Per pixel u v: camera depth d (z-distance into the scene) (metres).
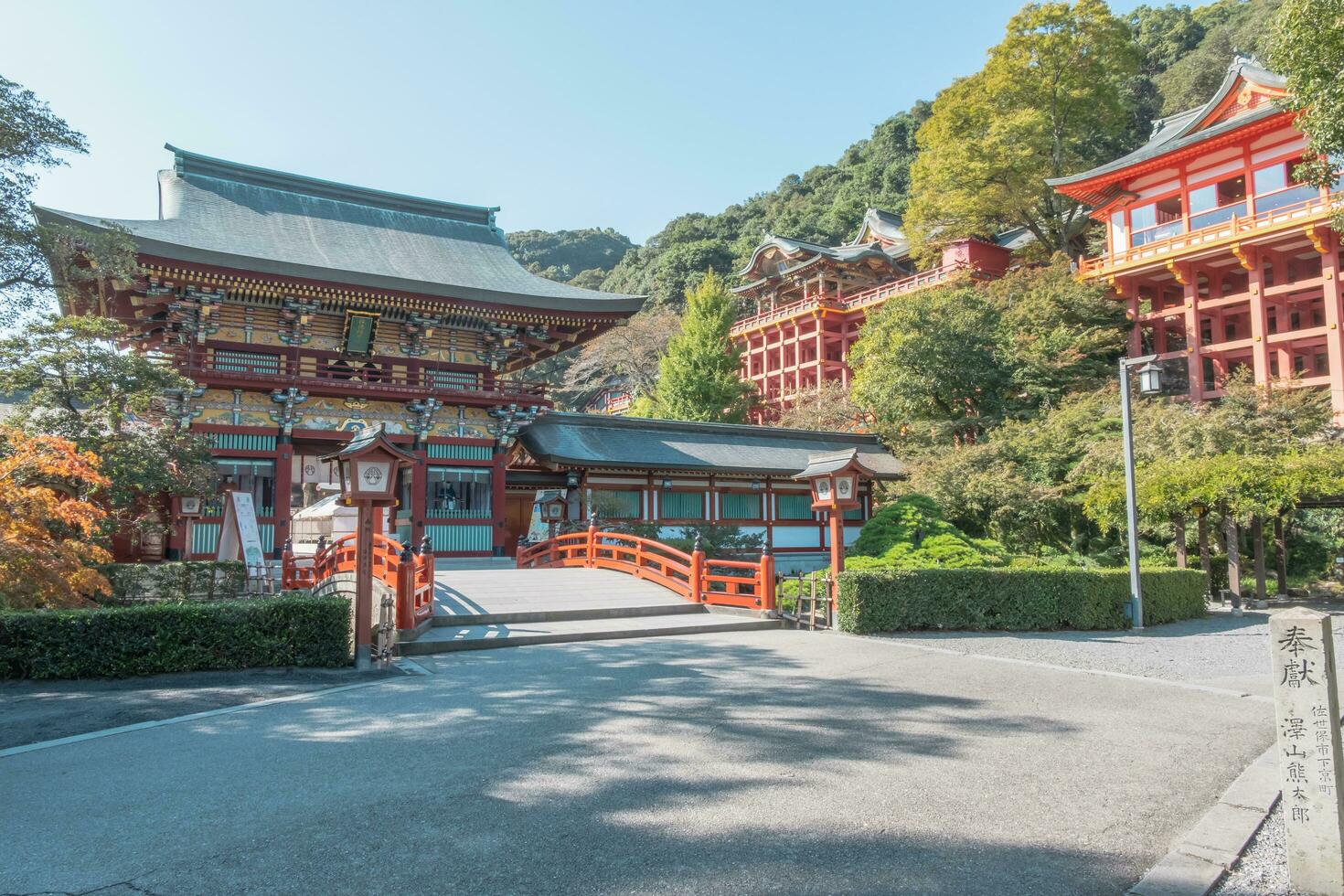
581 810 5.36
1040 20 41.69
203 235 24.06
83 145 15.73
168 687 9.40
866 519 33.25
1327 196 28.98
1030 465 29.94
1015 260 50.03
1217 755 6.82
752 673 10.13
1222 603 22.31
